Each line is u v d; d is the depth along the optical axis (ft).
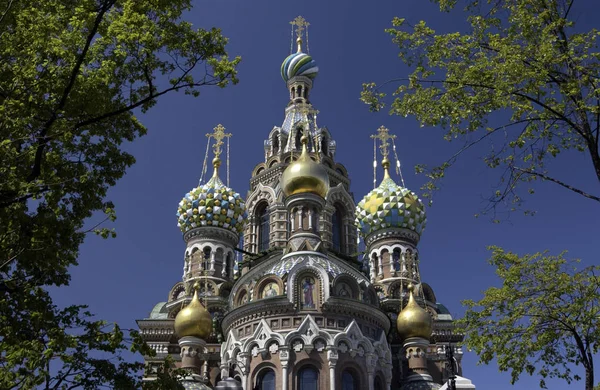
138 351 70.85
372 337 160.66
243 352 155.02
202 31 78.48
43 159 75.77
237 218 225.97
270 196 231.09
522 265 94.17
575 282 90.02
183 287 215.51
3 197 69.41
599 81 69.97
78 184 76.95
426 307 203.31
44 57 74.13
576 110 69.31
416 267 213.25
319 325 154.71
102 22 79.36
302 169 182.91
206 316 173.06
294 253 169.27
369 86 77.87
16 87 71.36
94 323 70.69
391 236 215.51
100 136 82.17
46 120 73.20
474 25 76.07
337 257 195.83
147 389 72.13
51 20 73.97
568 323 89.81
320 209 182.50
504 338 93.40
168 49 77.51
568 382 92.58
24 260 72.49
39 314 68.18
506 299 94.12
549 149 74.84
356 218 224.33
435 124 75.05
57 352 67.77
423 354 173.88
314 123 253.85
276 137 252.01
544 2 74.08
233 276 219.00
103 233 77.20
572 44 71.41
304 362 150.51
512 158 75.87
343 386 151.12
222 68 78.95
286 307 156.56
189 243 222.48
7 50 71.20
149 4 77.77
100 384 68.90
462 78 73.51
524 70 69.72
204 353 176.14
